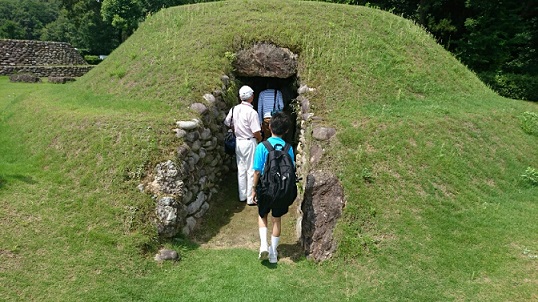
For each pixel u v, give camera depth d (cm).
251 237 534
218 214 595
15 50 2675
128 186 503
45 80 2022
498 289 401
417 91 731
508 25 1450
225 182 688
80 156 559
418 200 506
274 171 438
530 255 444
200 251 488
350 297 399
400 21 926
